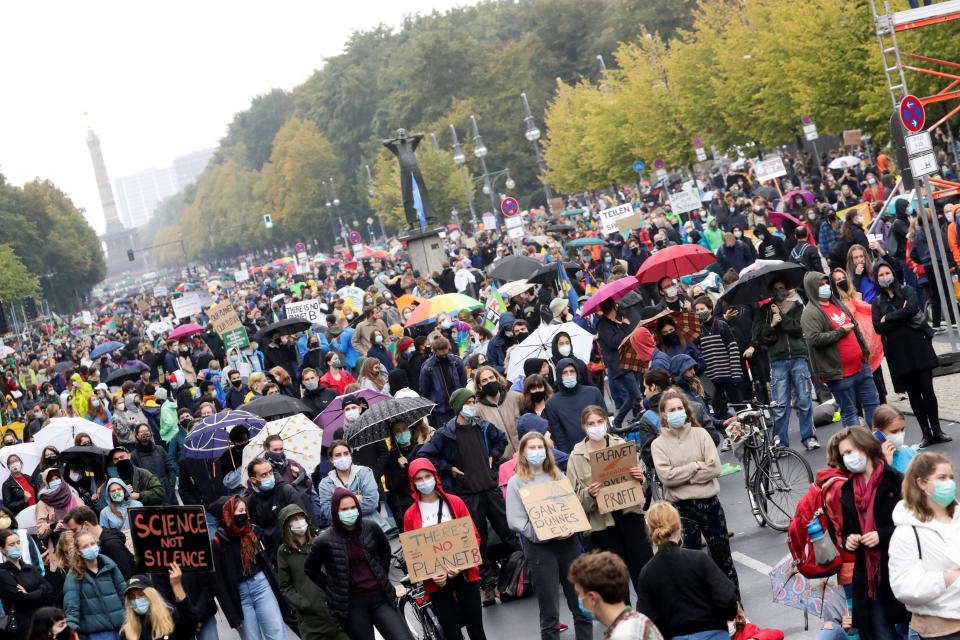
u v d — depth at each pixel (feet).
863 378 87.86
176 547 66.28
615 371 105.09
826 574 51.70
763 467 76.74
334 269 496.64
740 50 333.42
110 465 93.40
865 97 242.58
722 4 464.24
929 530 43.42
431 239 306.76
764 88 311.47
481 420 75.46
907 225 126.31
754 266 93.50
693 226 216.74
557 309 113.19
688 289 140.46
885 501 48.24
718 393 97.45
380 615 61.52
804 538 51.60
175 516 66.18
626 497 63.31
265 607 69.36
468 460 74.79
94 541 69.31
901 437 52.01
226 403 134.10
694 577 47.78
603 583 39.93
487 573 77.20
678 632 47.88
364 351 149.59
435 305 129.49
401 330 155.33
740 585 68.08
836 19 250.37
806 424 93.20
